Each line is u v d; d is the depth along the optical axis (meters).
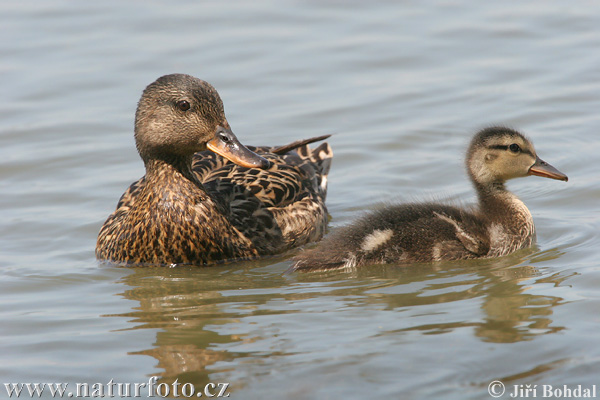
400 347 8.97
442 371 8.46
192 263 12.15
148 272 11.95
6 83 18.25
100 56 19.38
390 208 12.65
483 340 9.07
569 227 12.91
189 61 19.16
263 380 8.44
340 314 9.95
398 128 16.67
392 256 11.91
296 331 9.48
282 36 20.38
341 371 8.52
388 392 8.12
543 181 14.84
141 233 12.11
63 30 20.58
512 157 12.80
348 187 15.02
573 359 8.62
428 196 14.15
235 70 18.89
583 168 14.91
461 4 21.89
